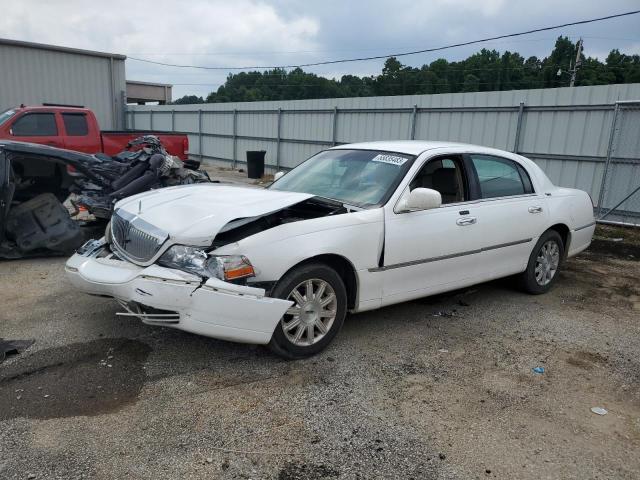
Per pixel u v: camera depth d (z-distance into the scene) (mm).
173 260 3576
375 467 2738
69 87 24141
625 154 10703
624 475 2746
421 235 4402
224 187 4695
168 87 38625
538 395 3553
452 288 4832
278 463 2742
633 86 10484
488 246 5004
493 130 12930
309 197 4121
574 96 11336
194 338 4219
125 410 3178
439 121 14164
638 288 6293
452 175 4957
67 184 7844
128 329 4375
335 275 3963
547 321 5000
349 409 3283
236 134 22203
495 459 2838
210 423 3074
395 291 4359
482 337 4535
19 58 22438
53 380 3514
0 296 5215
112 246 4195
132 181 7676
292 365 3838
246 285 3531
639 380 3840
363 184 4598
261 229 3879
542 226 5555
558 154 11750
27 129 11172
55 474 2602
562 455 2896
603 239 9523
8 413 3107
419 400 3424
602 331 4797
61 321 4547
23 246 6570
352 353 4094
